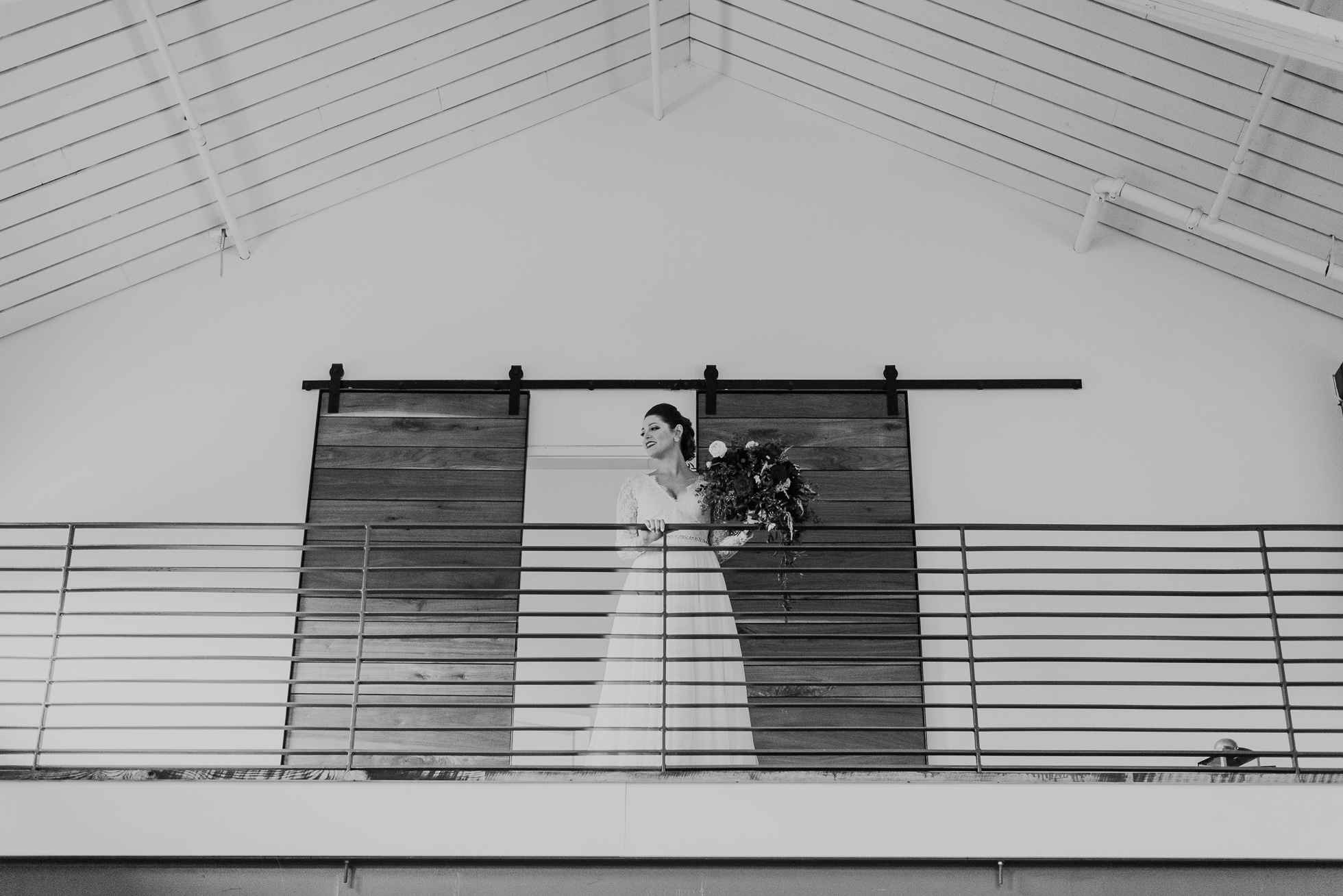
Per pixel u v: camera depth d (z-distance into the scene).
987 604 5.93
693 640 4.76
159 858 4.30
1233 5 4.19
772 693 5.81
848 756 5.71
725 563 6.02
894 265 6.45
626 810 4.28
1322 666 5.78
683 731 4.62
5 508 5.98
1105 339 6.29
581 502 6.31
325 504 6.09
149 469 6.08
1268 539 5.96
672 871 4.29
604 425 6.20
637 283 6.43
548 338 6.34
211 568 4.60
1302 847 4.20
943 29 5.93
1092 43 5.64
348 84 6.00
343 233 6.52
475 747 5.78
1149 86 5.69
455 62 6.14
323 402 6.23
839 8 6.10
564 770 4.33
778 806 4.27
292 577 5.97
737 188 6.62
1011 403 6.20
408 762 5.70
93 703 4.44
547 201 6.60
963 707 4.35
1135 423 6.14
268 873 4.32
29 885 4.32
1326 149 5.57
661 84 6.56
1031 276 6.41
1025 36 5.77
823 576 5.98
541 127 6.75
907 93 6.36
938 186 6.60
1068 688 5.80
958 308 6.36
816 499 6.06
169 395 6.20
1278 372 6.20
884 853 4.21
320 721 5.75
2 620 5.82
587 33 6.35
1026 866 4.27
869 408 6.21
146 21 5.31
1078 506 6.02
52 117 5.50
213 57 5.61
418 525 4.68
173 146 5.85
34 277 6.08
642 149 6.70
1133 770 4.29
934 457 6.12
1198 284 6.36
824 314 6.37
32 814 4.32
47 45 5.24
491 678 5.89
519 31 6.14
